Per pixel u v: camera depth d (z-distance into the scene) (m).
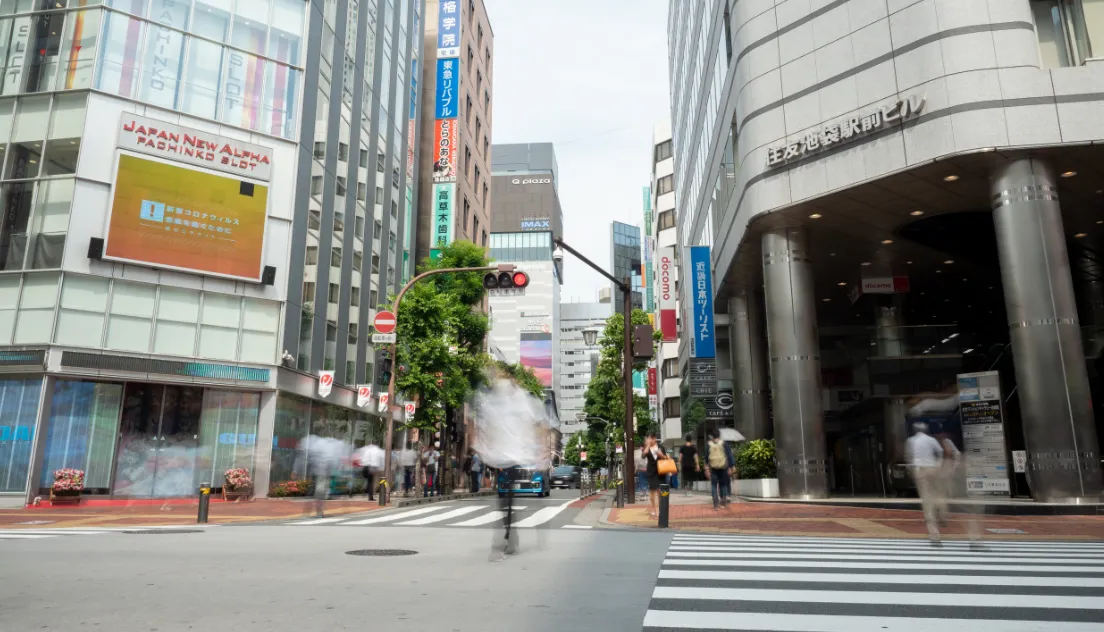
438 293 29.69
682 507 17.75
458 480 44.84
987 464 18.67
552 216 135.00
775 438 21.38
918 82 17.42
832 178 19.20
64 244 20.30
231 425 22.88
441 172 43.00
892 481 23.91
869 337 25.45
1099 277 26.70
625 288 20.11
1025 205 16.39
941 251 24.52
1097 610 4.54
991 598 4.98
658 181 65.94
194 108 23.08
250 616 4.20
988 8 16.80
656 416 70.25
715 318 35.56
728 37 25.38
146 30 22.44
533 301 131.12
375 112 32.84
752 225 21.83
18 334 19.86
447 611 4.41
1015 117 16.22
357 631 3.81
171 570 6.19
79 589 5.14
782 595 5.10
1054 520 13.84
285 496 23.27
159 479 21.33
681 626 4.04
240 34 24.50
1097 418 20.95
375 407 31.97
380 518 14.34
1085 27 16.95
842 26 19.39
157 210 21.91
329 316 27.78
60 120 21.08
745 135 21.97
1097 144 15.90
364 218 31.38
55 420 19.91
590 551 8.13
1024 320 16.11
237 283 23.44
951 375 24.30
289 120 25.34
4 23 21.72
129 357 20.83
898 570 6.52
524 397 7.62
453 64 44.28
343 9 29.36
